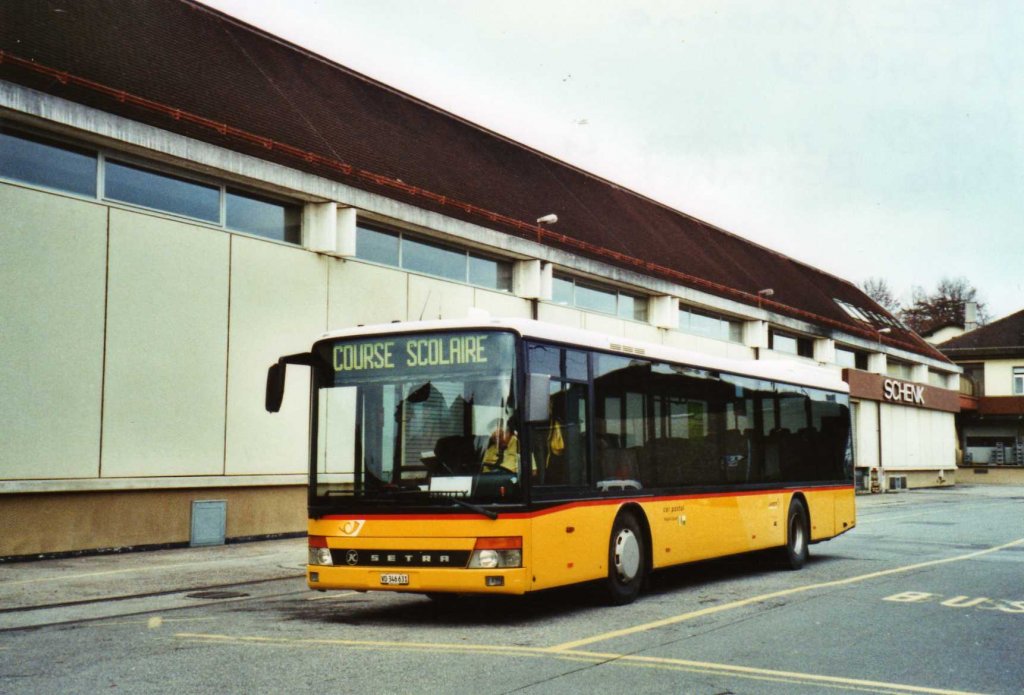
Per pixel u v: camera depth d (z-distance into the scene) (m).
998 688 7.05
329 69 27.34
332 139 22.80
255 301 19.22
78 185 16.47
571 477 10.38
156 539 17.34
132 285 17.05
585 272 29.17
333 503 9.88
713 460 13.54
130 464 16.84
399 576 9.52
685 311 35.94
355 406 10.04
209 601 11.89
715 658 8.02
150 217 17.39
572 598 11.82
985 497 44.53
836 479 17.64
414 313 23.06
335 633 9.37
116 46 18.89
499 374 9.71
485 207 26.41
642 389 12.03
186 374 17.86
